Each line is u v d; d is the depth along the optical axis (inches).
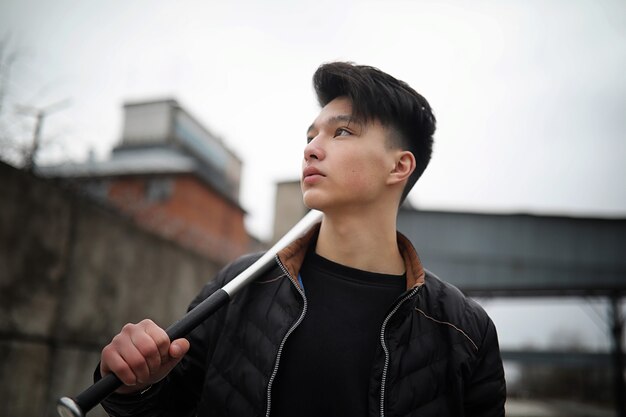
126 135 547.8
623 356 364.8
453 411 35.7
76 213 132.6
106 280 142.6
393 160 38.1
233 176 626.2
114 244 146.6
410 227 364.2
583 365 442.0
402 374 34.4
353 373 34.5
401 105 38.5
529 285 348.5
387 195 38.4
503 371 40.2
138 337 30.2
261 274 37.7
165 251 171.2
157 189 458.3
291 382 34.5
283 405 34.1
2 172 112.3
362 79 37.9
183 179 494.3
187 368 38.7
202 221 515.8
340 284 37.4
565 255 350.6
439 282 41.2
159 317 165.8
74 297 130.6
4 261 111.6
